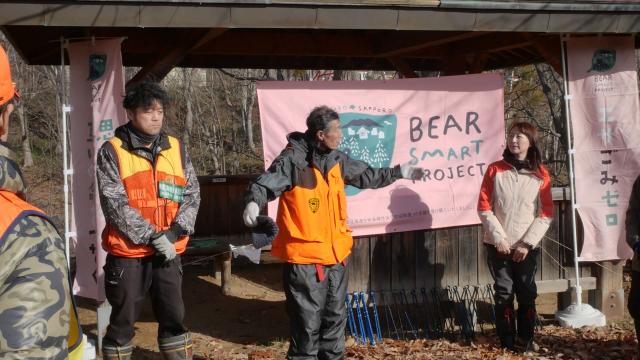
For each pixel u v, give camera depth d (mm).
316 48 7289
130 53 7309
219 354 5336
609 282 6207
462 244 6023
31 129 20047
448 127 5852
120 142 3791
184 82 20203
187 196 3994
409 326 6031
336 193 4164
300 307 4094
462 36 5984
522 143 5027
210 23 4668
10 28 5422
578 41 5879
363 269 5824
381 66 8836
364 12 4941
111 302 3854
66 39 5180
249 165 20094
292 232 4074
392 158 5730
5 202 1353
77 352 1484
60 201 15570
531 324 5230
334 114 4094
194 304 6906
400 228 5754
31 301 1271
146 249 3801
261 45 7117
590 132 5934
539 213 5062
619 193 5984
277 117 5445
